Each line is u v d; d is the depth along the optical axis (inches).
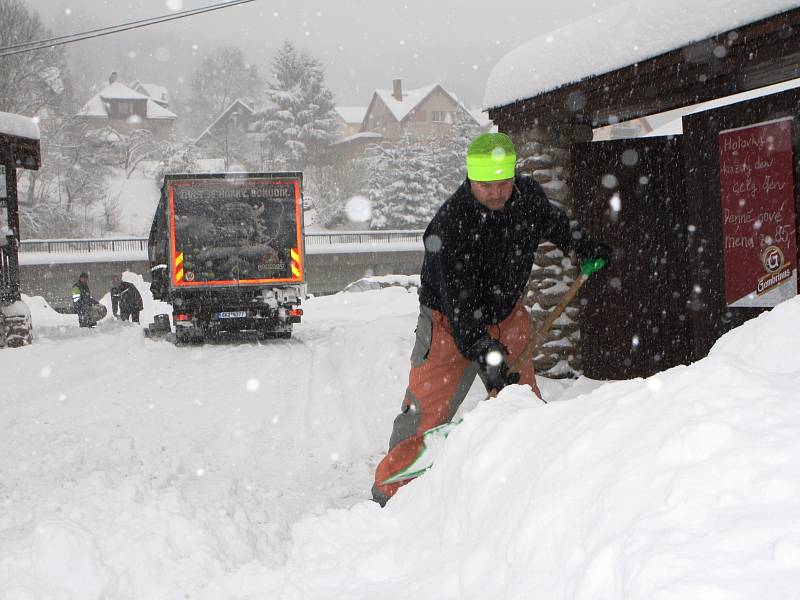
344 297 1264.8
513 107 327.9
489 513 102.3
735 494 69.5
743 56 229.6
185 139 3971.5
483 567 92.9
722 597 59.0
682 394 89.7
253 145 3727.9
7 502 187.6
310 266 1941.4
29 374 448.8
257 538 144.0
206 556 125.9
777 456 71.5
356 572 112.3
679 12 243.4
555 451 97.3
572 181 316.2
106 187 2972.4
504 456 109.2
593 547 75.3
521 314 174.6
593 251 171.8
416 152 2696.9
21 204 2465.6
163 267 728.3
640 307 310.3
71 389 400.8
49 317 1129.4
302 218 681.6
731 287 264.2
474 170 150.6
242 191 674.8
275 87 3457.2
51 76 2832.2
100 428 294.8
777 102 244.5
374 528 127.1
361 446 256.7
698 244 276.4
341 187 2901.1
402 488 138.1
